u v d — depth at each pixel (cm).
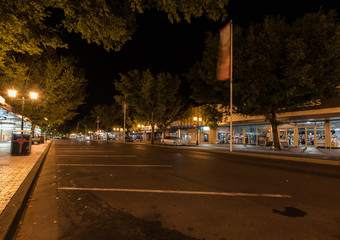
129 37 543
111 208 424
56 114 2211
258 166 1023
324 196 518
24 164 909
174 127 4306
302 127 2456
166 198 491
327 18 1417
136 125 4788
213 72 1741
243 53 1616
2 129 3562
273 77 1472
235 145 3009
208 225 348
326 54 1338
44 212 402
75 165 996
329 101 1978
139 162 1112
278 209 425
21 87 1739
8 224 309
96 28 480
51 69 1908
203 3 434
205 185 620
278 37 1451
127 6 500
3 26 414
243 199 489
